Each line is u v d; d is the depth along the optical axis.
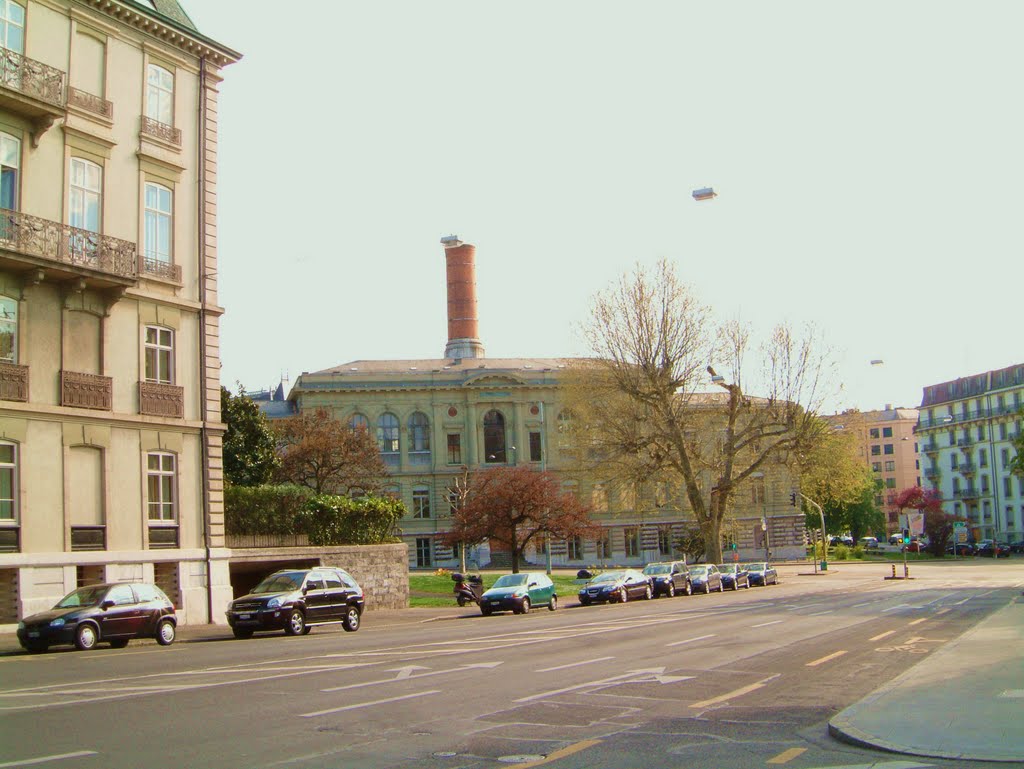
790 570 80.19
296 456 70.06
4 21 27.84
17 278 27.61
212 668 16.98
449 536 58.50
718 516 58.22
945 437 128.88
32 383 27.77
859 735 10.05
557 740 10.41
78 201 29.52
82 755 9.59
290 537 37.03
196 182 33.84
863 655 18.22
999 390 120.12
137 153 31.53
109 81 30.89
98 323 29.94
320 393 92.12
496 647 20.47
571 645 20.75
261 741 10.33
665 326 56.19
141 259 31.23
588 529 58.59
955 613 29.08
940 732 10.14
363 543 40.00
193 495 32.50
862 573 72.69
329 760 9.41
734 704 12.75
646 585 46.38
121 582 24.14
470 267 105.31
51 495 27.95
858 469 57.97
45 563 27.38
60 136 29.09
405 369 97.56
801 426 56.03
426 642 22.27
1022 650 17.56
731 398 58.19
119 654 20.58
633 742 10.27
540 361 102.38
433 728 11.09
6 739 10.41
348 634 26.95
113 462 29.88
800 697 13.29
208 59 34.56
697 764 9.17
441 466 92.69
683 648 19.86
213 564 32.72
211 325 33.78
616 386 56.50
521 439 93.81
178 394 32.22
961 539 100.12
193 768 9.03
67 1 29.64
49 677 15.93
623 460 57.44
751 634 22.89
